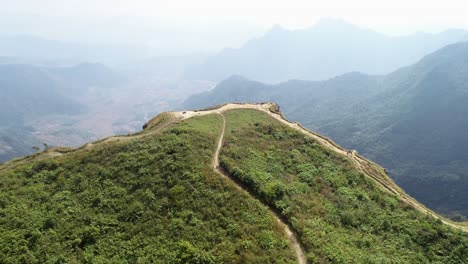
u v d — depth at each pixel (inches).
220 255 1435.8
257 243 1536.7
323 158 2839.6
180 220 1653.5
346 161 2861.7
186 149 2338.8
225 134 2930.6
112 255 1531.7
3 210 1898.4
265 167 2385.6
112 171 2177.7
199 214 1697.8
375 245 1813.5
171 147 2349.9
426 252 1898.4
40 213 1876.2
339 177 2571.4
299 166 2591.0
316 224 1798.7
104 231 1678.2
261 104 4377.5
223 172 2174.0
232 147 2544.3
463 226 2304.4
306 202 2022.6
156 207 1772.9
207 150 2421.3
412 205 2479.1
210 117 3494.1
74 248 1593.3
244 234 1572.3
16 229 1753.2
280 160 2630.4
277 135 3095.5
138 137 2775.6
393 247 1846.7
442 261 1840.6
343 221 1966.0
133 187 1988.2
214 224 1642.5
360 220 2047.2
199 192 1866.4
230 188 1919.3
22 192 2087.8
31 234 1692.9
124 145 2492.6
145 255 1491.1
